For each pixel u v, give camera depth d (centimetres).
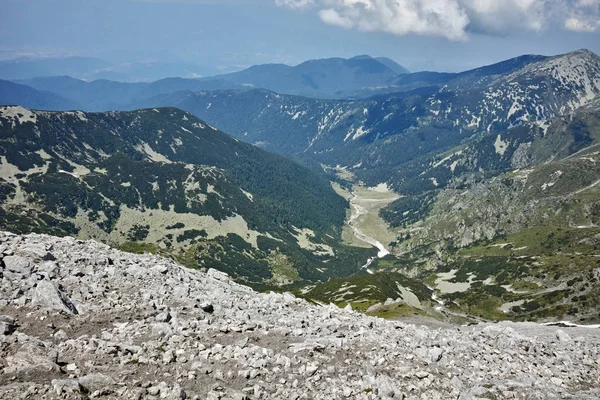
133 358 2081
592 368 3002
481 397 2289
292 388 2077
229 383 2027
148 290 3180
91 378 1778
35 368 1764
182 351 2248
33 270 2952
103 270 3425
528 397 2339
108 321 2536
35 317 2341
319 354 2523
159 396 1772
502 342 3378
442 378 2503
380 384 2203
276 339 2716
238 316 3059
